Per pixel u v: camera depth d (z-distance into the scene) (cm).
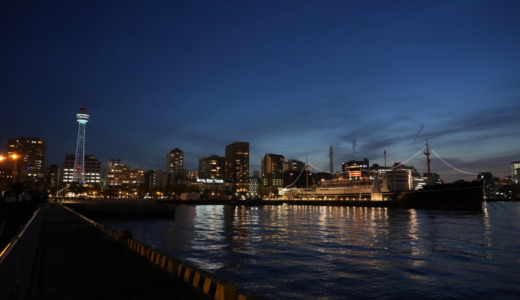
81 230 3500
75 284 1415
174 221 9231
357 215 11269
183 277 1472
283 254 3544
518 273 2694
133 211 10531
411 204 15675
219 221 8869
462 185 13200
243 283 2386
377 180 19338
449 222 7881
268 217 10562
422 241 4541
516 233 5503
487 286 2330
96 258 1984
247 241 4634
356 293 2150
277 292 2170
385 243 4347
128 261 1895
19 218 1534
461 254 3531
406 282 2414
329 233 5575
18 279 944
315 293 2150
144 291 1299
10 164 13825
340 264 3017
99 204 10469
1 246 1473
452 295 2123
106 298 1224
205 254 3581
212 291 1194
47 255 2078
